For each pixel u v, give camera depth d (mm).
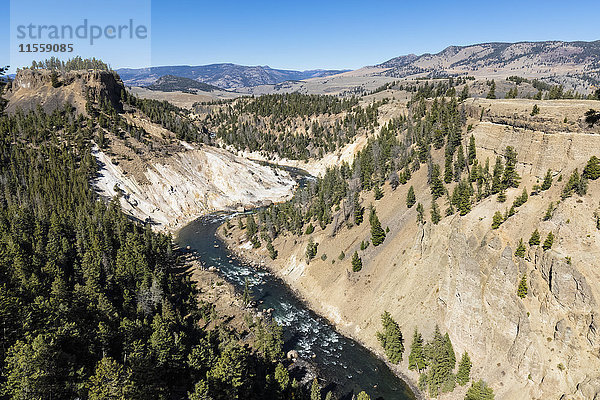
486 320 70312
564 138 80188
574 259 62500
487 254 73750
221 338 81500
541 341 62469
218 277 114688
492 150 100688
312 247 116375
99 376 49969
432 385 69062
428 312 80250
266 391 65938
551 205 71562
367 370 76812
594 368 56469
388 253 98375
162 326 70375
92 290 78750
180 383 65625
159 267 106188
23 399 48656
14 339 58812
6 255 85000
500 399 63062
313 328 91562
